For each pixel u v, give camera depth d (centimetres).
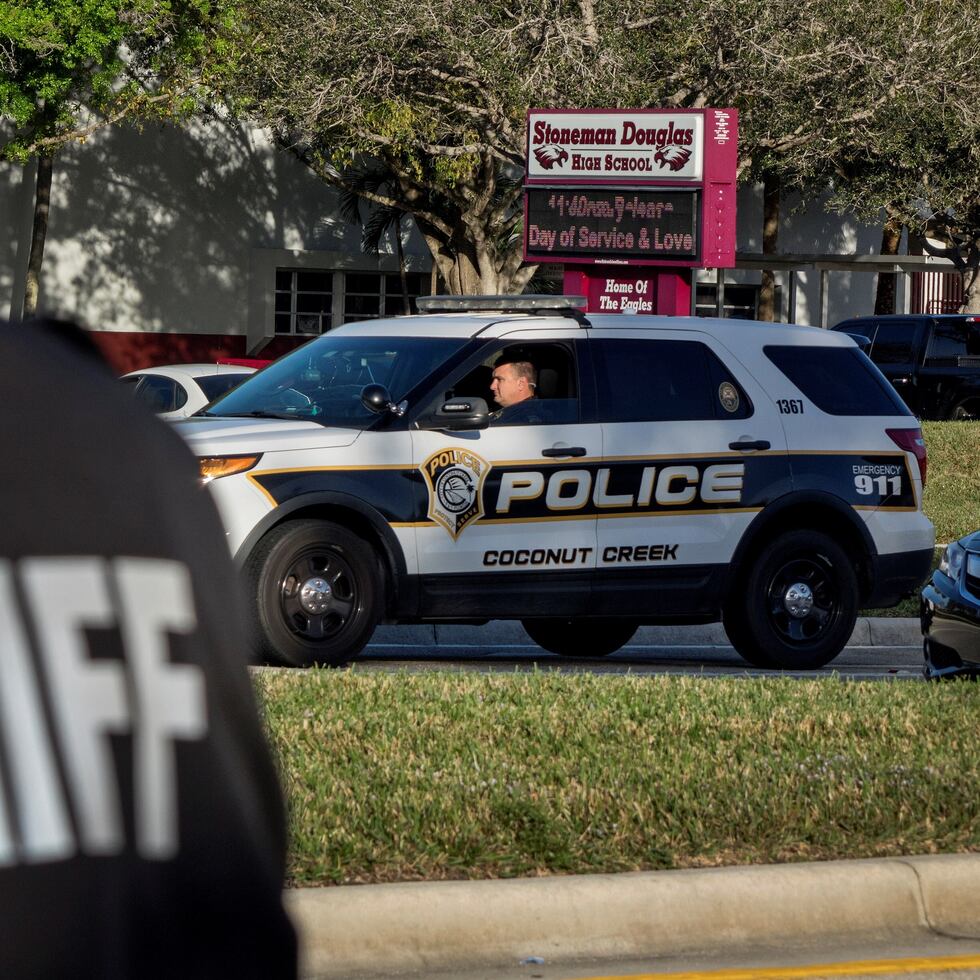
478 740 1517
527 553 2180
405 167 7031
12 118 6681
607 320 2297
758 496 2325
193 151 8100
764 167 7275
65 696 216
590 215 4394
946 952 1153
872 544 2420
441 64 5838
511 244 7056
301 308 8488
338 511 2092
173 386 3672
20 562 220
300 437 2062
